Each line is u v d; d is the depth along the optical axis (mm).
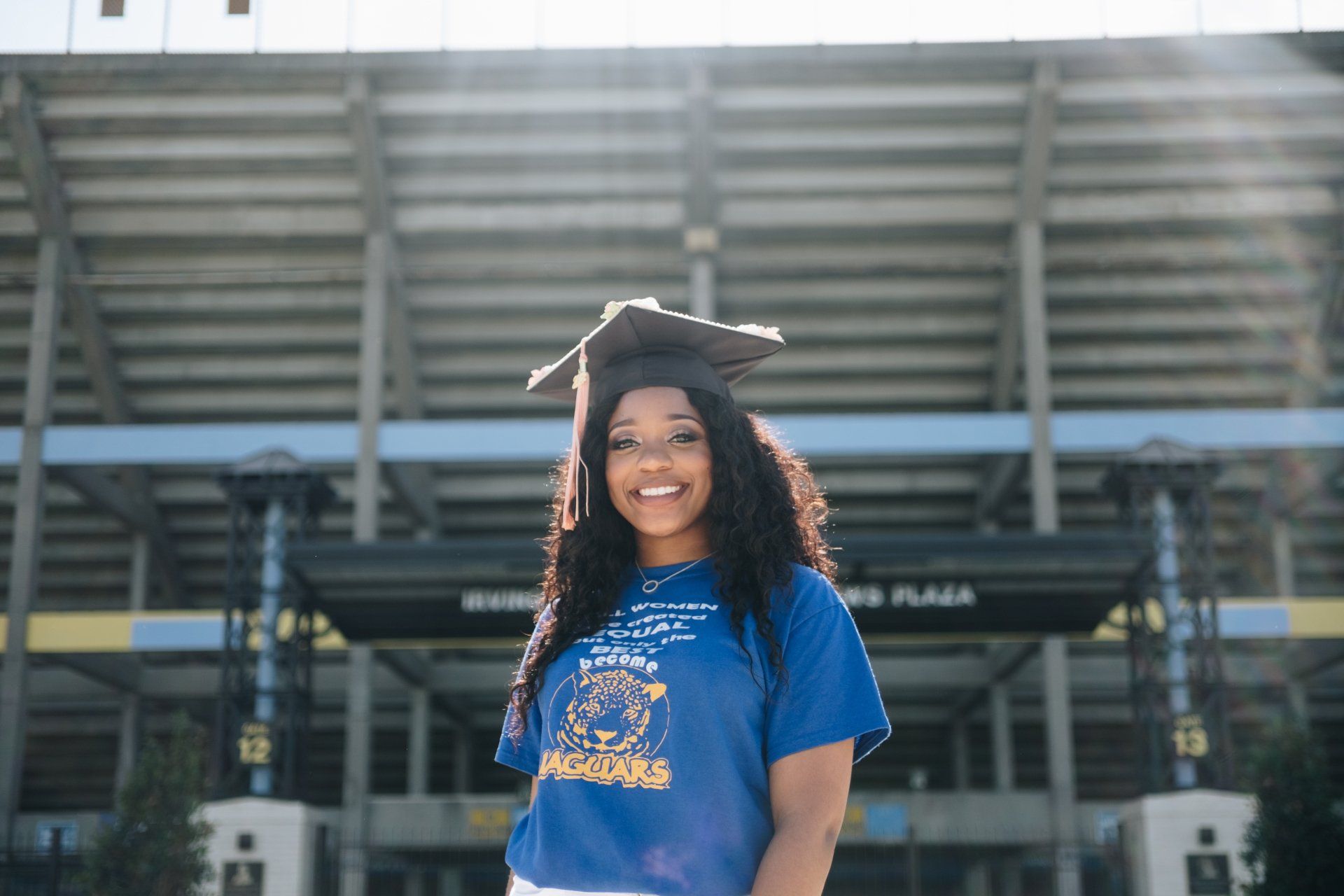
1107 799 26156
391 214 18969
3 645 18281
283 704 16219
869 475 21641
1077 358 20625
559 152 18359
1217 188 18750
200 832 13148
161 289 19750
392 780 27562
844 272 19516
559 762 1830
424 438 18547
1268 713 22938
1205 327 20062
